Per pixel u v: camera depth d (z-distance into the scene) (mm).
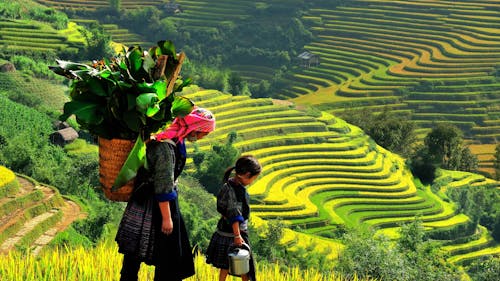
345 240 43469
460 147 124188
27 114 75812
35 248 38062
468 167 133250
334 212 93125
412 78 176750
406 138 130250
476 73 178750
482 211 113375
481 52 187000
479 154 155500
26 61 104000
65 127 77375
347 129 117938
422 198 104750
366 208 98438
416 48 193625
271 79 194000
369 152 112875
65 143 71875
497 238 106125
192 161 88750
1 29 130375
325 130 115125
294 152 107250
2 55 106562
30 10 143250
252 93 179875
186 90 116062
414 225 45750
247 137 108125
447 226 99000
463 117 166250
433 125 165125
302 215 85312
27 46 127375
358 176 104750
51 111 83750
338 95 172500
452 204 108500
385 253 40406
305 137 110750
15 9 137625
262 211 85125
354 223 92625
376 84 175125
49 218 42750
